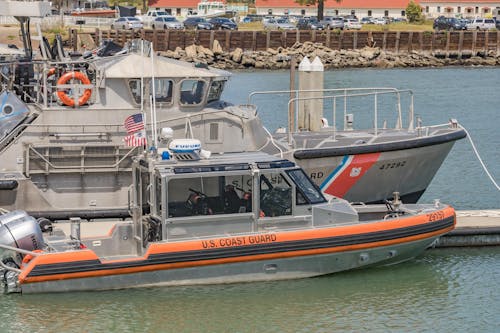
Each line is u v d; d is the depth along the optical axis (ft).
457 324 55.72
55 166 68.54
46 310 55.83
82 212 68.59
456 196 93.09
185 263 57.47
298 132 82.48
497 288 61.77
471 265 66.74
